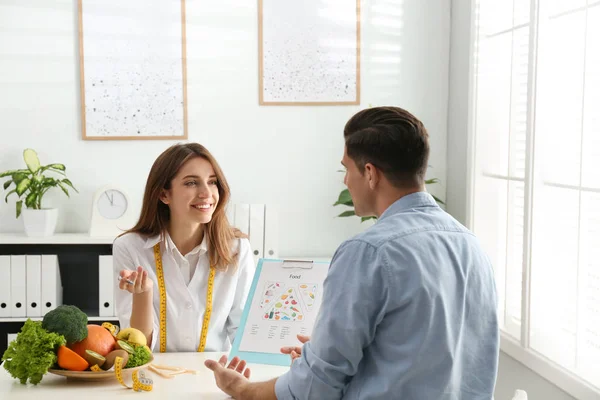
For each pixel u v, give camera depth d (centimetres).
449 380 142
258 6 401
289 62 406
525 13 325
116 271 249
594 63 261
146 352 204
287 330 210
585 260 269
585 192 268
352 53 408
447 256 146
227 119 405
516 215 335
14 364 192
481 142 364
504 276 350
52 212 378
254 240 381
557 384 274
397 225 146
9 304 371
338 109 412
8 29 389
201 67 401
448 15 412
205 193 237
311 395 143
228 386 174
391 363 140
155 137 400
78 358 193
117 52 395
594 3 260
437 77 414
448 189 414
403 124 149
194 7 398
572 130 283
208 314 246
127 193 384
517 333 326
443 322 140
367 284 140
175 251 245
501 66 352
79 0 390
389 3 409
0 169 393
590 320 266
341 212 416
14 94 392
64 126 396
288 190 412
